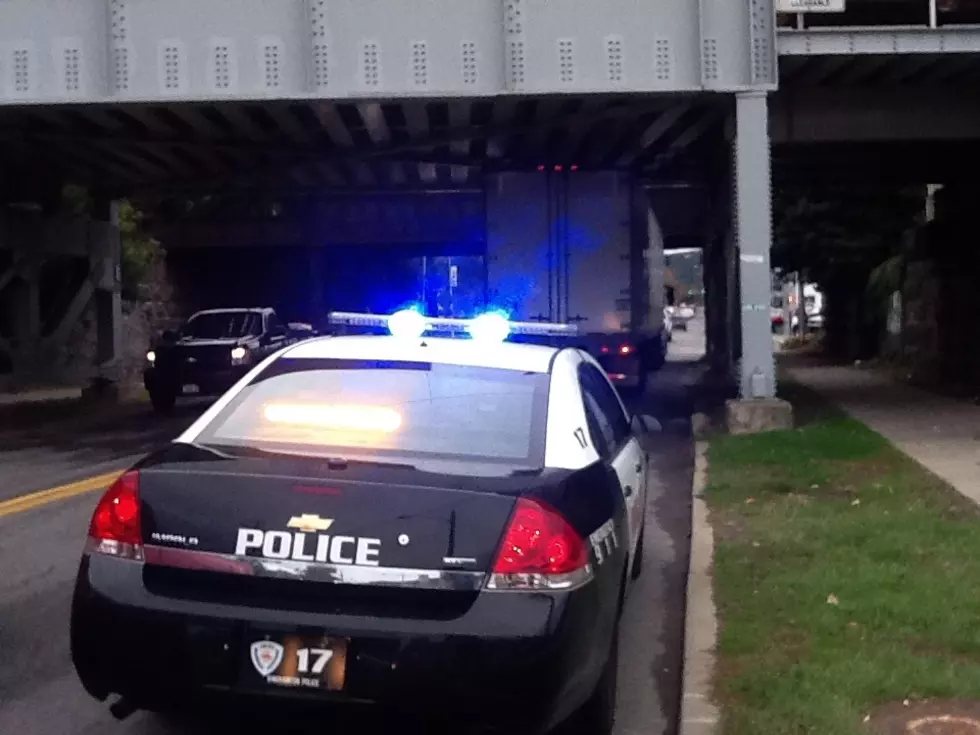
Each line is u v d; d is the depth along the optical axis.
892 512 8.86
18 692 5.55
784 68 15.32
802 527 8.45
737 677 5.20
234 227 33.47
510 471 4.36
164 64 14.00
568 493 4.32
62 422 18.83
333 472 4.19
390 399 5.04
